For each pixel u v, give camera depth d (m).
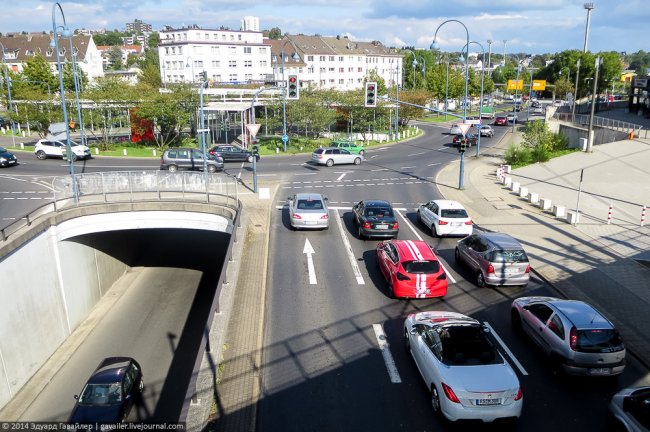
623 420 9.64
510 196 31.78
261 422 10.51
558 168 39.97
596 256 20.80
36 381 18.80
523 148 46.16
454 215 22.97
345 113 62.91
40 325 19.81
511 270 17.30
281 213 27.30
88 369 19.58
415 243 17.36
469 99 109.31
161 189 24.69
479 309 16.12
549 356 12.45
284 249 21.47
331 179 37.31
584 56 87.94
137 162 43.22
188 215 23.70
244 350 13.15
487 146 56.28
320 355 13.15
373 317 15.41
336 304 16.27
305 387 11.73
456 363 10.58
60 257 21.75
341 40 113.50
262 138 59.81
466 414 9.86
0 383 16.97
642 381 12.14
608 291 17.33
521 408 10.41
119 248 29.27
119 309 25.11
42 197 29.53
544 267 19.62
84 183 23.67
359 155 44.75
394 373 12.35
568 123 55.84
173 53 93.56
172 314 24.36
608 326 11.78
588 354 11.56
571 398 11.41
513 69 149.88
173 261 31.83
